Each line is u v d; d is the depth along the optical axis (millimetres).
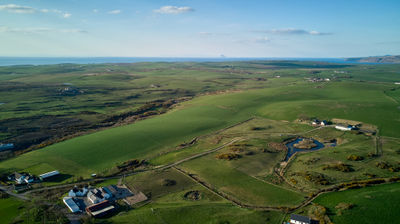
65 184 76188
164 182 76562
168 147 106438
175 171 84188
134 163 90500
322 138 113625
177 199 67562
